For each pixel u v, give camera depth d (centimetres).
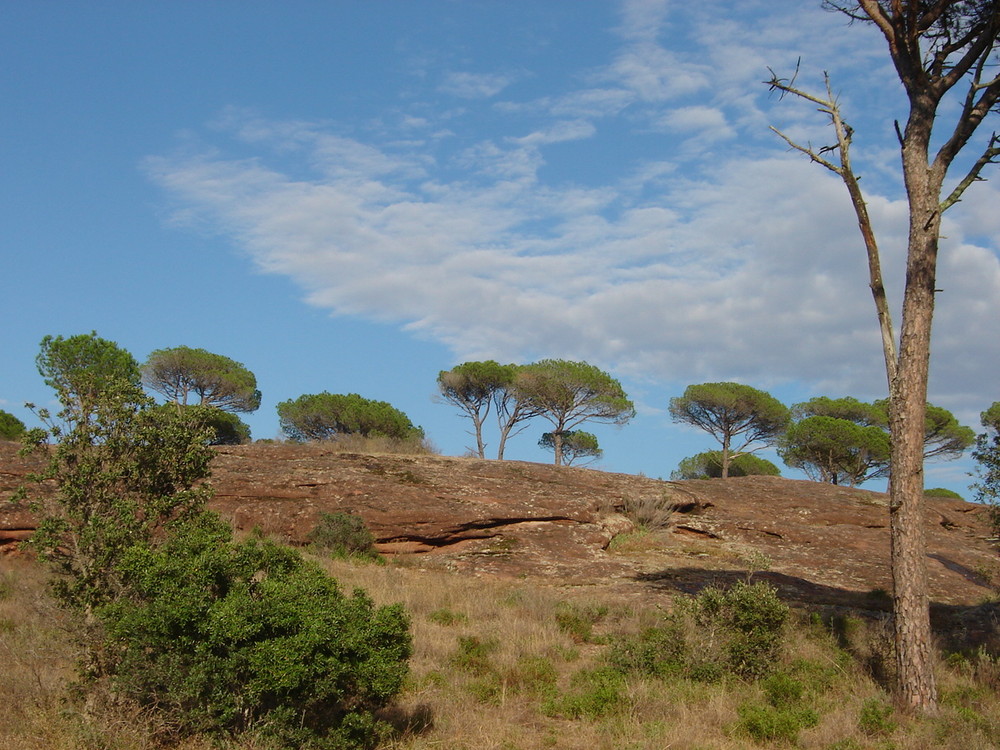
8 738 798
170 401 1098
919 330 1212
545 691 1158
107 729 807
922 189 1242
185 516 1016
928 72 1280
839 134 1299
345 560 2117
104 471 991
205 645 812
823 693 1198
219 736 816
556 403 4516
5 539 1881
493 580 2047
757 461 5003
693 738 958
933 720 1074
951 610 1897
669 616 1421
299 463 2691
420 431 4584
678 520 2784
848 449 4328
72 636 904
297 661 793
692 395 4619
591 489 2825
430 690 1112
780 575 2153
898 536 1178
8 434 3822
